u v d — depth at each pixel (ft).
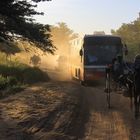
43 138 37.83
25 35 95.76
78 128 43.57
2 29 91.56
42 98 66.28
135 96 50.16
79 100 66.33
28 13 92.99
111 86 60.90
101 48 99.86
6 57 147.33
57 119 47.88
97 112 54.60
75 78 118.62
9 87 78.95
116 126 45.19
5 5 86.69
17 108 54.90
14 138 37.17
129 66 59.00
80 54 99.91
